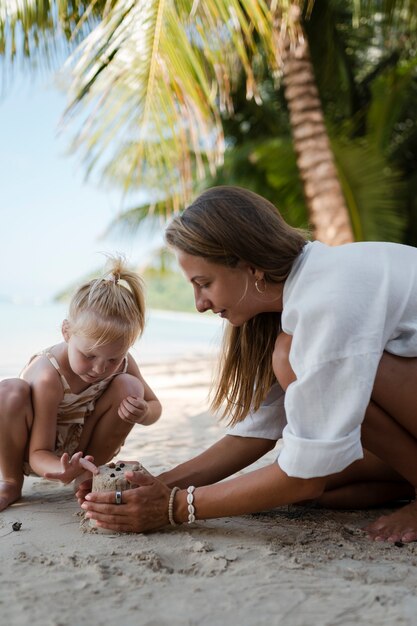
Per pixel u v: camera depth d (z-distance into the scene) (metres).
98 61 4.48
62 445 2.45
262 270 1.88
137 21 4.42
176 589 1.60
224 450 2.23
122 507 1.95
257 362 2.18
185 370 7.75
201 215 1.88
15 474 2.33
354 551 1.87
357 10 7.83
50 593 1.56
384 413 1.98
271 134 10.19
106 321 2.23
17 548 1.85
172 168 5.66
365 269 1.86
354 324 1.78
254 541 1.94
